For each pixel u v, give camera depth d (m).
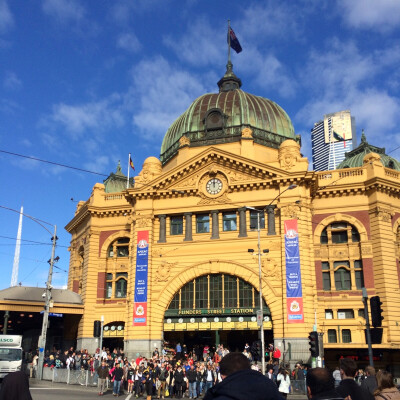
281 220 45.38
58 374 40.03
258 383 5.03
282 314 43.09
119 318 52.97
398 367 44.31
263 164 46.84
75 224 62.34
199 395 32.62
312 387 6.73
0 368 35.81
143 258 48.31
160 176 49.78
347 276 48.12
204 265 46.72
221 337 51.31
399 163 56.84
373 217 47.88
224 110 57.16
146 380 30.25
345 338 45.97
